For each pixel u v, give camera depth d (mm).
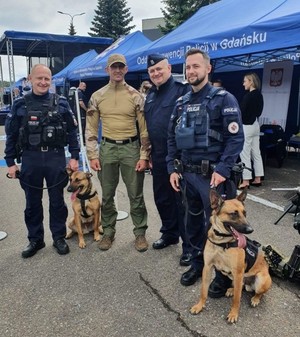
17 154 3617
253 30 4543
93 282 3182
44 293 3021
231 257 2498
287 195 5629
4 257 3709
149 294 2969
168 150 3152
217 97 2688
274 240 3938
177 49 5777
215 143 2744
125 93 3566
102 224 3922
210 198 2600
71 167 3863
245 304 2773
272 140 7562
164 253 3709
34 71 3334
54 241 3824
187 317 2646
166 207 3707
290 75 8312
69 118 3699
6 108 18016
